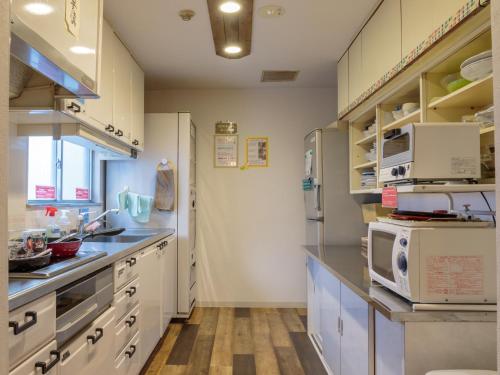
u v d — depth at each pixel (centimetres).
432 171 135
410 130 136
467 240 128
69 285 139
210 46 288
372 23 235
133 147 299
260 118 394
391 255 147
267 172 394
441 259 128
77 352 141
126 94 275
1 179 61
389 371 142
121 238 271
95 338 156
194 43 281
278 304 389
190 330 318
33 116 180
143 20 245
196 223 390
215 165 394
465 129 135
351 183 305
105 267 175
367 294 151
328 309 238
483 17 135
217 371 243
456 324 127
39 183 243
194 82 373
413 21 178
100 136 234
